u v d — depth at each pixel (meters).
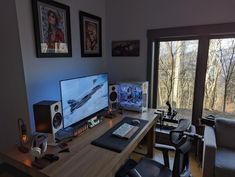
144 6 2.46
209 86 2.38
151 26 2.46
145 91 2.38
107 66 2.89
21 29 1.59
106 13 2.77
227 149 2.00
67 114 1.68
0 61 1.79
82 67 2.40
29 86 1.71
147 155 2.44
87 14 2.37
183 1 2.22
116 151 1.43
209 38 2.22
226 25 2.04
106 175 1.15
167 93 2.67
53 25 1.88
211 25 2.11
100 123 2.01
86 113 1.95
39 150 1.29
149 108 2.63
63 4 1.98
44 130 1.50
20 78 1.68
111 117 2.17
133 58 2.67
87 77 1.92
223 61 2.26
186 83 2.51
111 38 2.80
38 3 1.70
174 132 1.36
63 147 1.48
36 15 1.69
